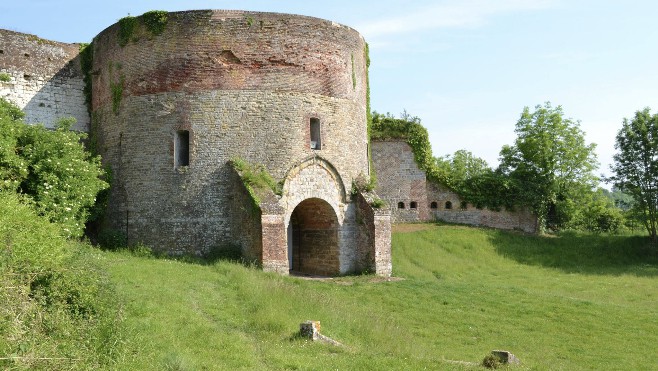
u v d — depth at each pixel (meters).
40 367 8.31
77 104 29.05
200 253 24.22
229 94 24.92
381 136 39.94
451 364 12.64
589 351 16.31
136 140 25.58
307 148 25.56
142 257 23.38
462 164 72.75
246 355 11.38
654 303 24.75
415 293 21.58
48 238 12.04
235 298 16.36
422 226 38.66
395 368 11.44
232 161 24.45
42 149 20.70
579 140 44.94
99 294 11.77
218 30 25.16
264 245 22.33
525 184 42.84
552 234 42.84
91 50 29.16
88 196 21.72
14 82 27.53
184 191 24.66
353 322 15.75
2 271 9.88
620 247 38.81
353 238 26.53
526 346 16.36
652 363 15.38
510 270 32.84
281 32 25.61
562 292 26.44
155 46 25.52
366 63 30.08
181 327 12.66
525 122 45.09
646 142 40.66
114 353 9.67
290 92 25.48
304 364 11.13
